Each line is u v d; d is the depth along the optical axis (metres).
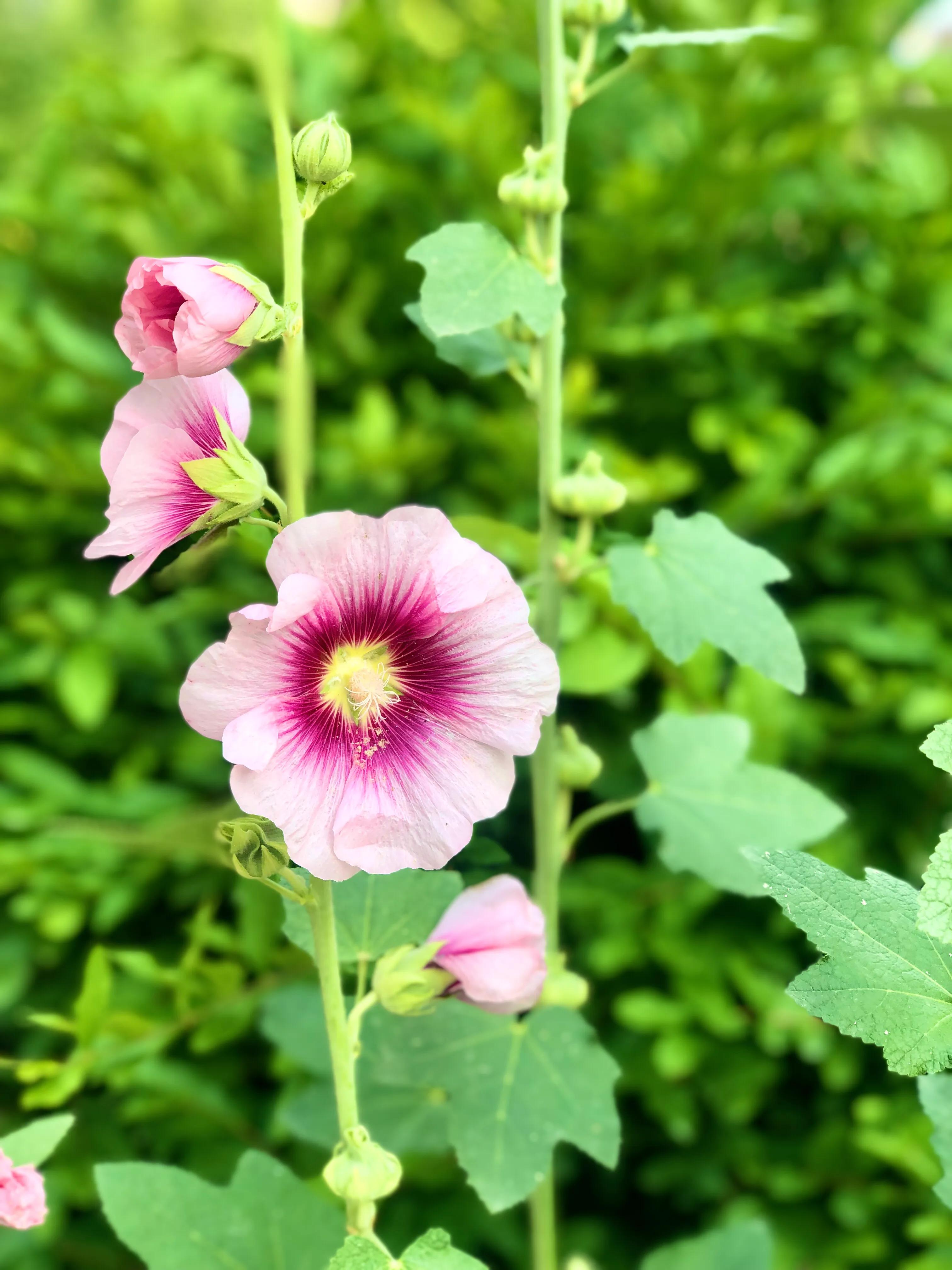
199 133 0.90
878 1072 0.82
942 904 0.33
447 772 0.39
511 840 0.77
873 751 0.83
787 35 0.58
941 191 0.96
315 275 0.90
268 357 0.91
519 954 0.44
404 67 0.96
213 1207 0.50
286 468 0.40
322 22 1.09
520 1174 0.53
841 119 0.92
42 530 0.90
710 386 0.90
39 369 0.89
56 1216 0.77
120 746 0.90
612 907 0.80
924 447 0.86
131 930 0.86
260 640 0.36
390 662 0.39
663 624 0.52
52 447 0.86
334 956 0.42
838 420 0.89
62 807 0.81
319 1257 0.49
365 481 0.88
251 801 0.36
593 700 0.87
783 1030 0.78
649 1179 0.84
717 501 0.87
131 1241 0.49
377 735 0.38
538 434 0.66
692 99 0.91
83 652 0.84
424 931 0.49
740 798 0.61
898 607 0.87
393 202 0.94
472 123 0.89
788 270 0.97
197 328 0.36
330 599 0.37
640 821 0.60
